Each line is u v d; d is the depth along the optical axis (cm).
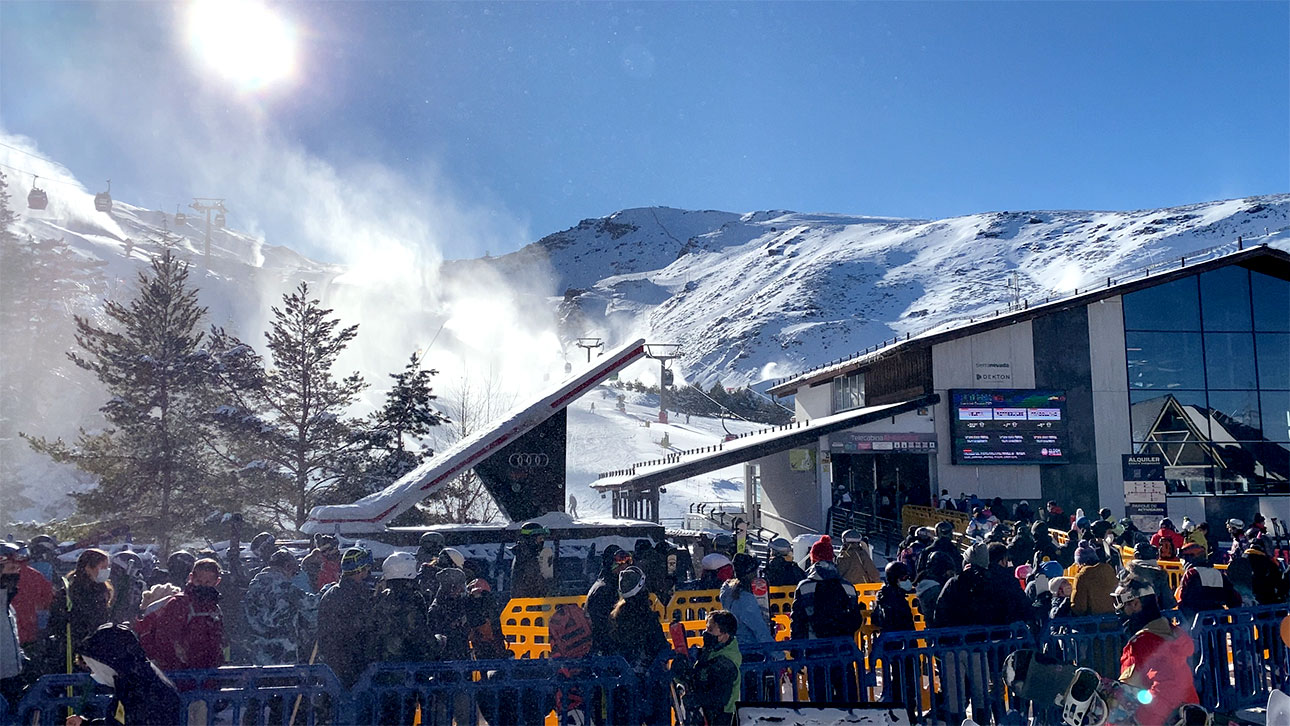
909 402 3017
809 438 2972
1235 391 3142
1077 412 3089
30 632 669
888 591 821
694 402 9694
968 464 3005
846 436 3009
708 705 618
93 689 598
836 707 578
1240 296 3191
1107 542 1319
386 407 2928
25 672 664
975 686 786
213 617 647
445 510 2973
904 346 3059
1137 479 3062
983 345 3091
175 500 2602
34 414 4772
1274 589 981
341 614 681
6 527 3006
